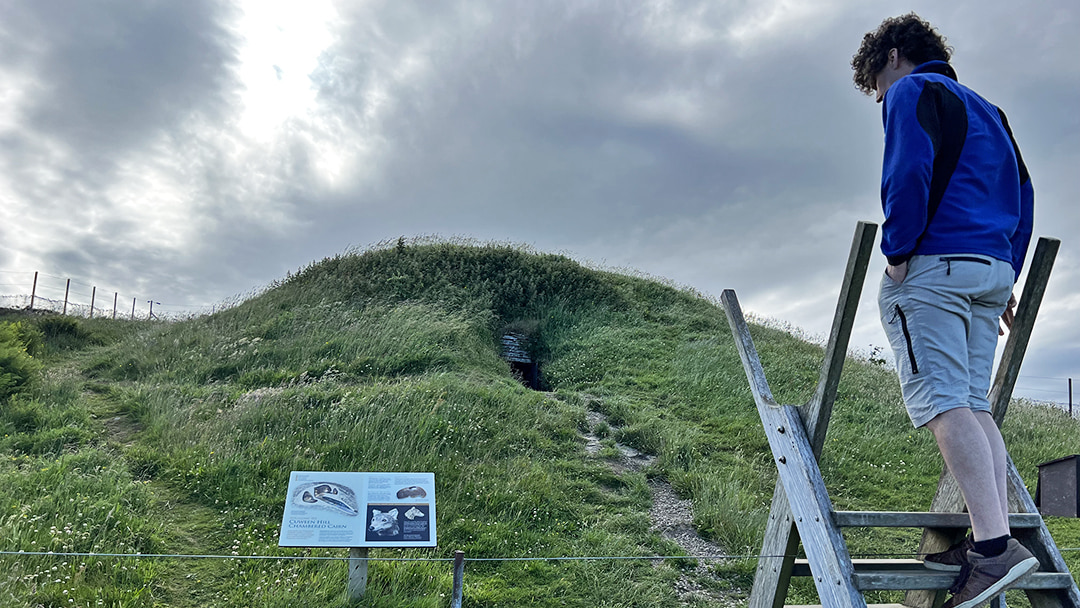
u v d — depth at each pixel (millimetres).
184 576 6258
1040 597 2572
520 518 7902
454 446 9539
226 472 8273
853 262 2756
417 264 21250
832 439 11750
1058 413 16453
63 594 5395
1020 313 2953
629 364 16500
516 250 24062
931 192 2508
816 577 2600
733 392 14141
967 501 2389
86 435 9836
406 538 6219
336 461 8766
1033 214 2834
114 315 25781
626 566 7105
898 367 2604
